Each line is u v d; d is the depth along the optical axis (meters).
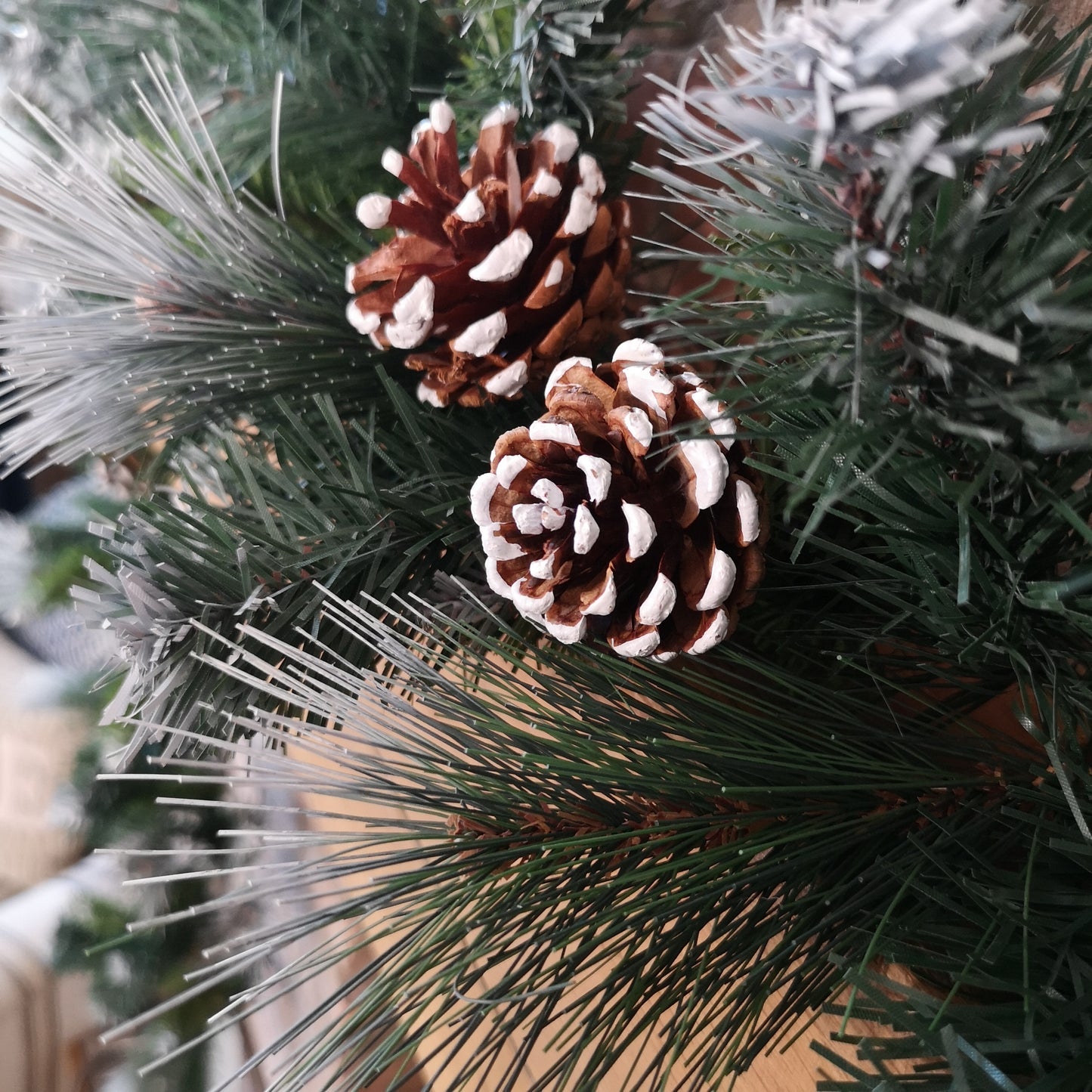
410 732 0.17
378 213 0.20
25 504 0.65
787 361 0.16
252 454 0.24
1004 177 0.13
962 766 0.18
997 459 0.14
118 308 0.23
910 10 0.12
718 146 0.15
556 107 0.23
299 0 0.25
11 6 0.27
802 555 0.20
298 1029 0.16
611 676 0.18
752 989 0.16
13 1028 0.47
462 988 0.16
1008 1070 0.14
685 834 0.17
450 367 0.21
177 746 0.19
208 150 0.26
